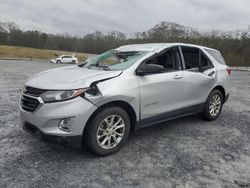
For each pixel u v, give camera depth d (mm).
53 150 4090
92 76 3879
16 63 29656
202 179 3428
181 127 5461
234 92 10969
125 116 4055
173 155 4094
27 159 3771
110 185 3209
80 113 3537
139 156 4012
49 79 3938
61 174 3408
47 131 3553
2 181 3186
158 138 4789
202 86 5410
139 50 4766
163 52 4758
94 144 3775
